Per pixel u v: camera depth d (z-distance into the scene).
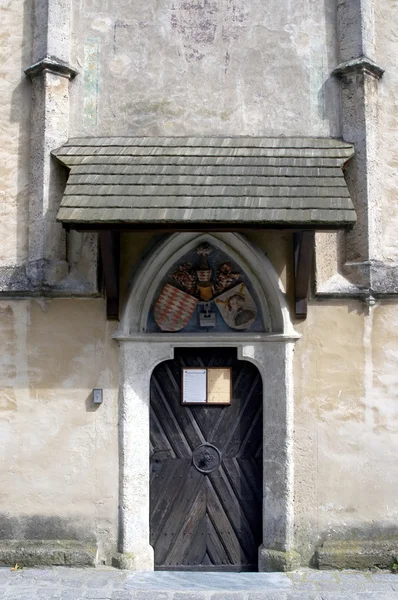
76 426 6.25
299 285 6.14
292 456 6.19
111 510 6.18
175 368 6.50
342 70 6.48
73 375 6.27
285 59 6.59
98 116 6.55
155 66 6.59
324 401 6.25
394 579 5.86
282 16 6.64
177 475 6.43
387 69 6.65
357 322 6.31
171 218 5.43
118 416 6.23
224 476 6.42
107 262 6.01
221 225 5.48
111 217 5.46
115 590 5.59
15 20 6.65
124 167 6.04
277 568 6.06
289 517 6.13
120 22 6.64
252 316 6.39
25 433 6.25
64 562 6.08
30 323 6.31
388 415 6.27
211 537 6.37
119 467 6.20
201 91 6.57
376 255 6.35
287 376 6.20
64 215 5.49
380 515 6.19
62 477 6.22
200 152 6.25
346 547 6.11
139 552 6.16
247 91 6.57
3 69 6.60
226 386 6.47
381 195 6.48
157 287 6.43
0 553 6.09
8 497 6.21
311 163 6.11
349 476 6.21
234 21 6.64
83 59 6.61
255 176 5.93
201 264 6.39
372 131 6.45
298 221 5.40
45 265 6.20
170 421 6.46
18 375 6.29
